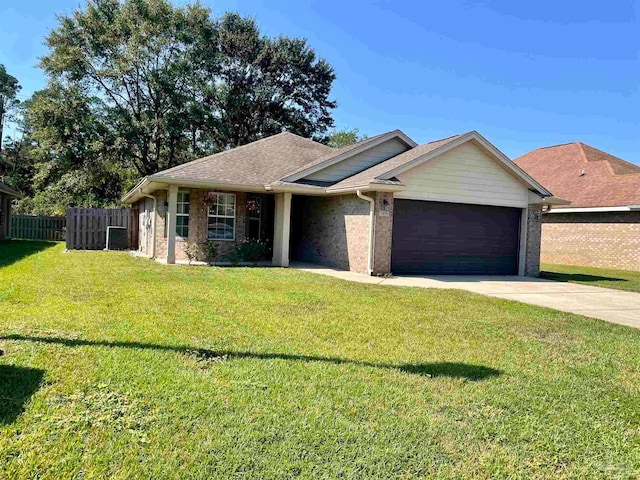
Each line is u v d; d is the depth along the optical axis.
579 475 2.68
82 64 27.86
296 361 4.42
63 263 12.42
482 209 14.32
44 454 2.59
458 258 14.06
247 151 16.48
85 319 5.69
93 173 28.31
